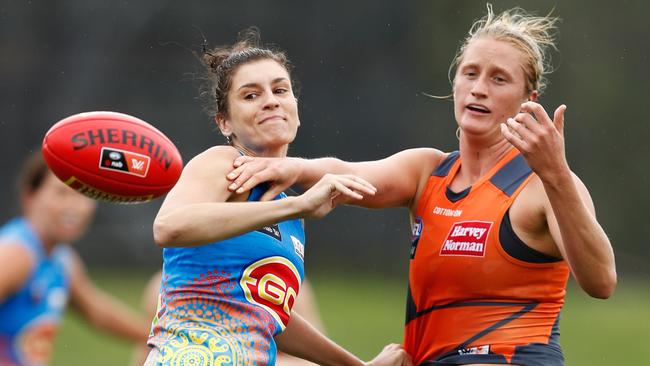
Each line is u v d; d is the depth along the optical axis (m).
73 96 80.88
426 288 17.23
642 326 55.50
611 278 15.41
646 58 83.62
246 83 16.05
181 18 82.56
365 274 77.19
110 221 76.50
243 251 15.36
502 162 16.88
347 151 82.88
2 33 80.75
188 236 14.05
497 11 86.50
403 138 83.25
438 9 87.31
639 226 80.00
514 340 16.47
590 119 82.44
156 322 15.66
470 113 16.89
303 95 83.38
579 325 56.16
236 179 15.11
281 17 84.56
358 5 86.00
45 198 22.59
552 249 16.36
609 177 81.00
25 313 22.56
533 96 17.17
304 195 14.24
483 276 16.58
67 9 81.88
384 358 17.47
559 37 84.06
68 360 41.28
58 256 23.39
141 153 14.47
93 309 25.33
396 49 86.38
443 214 17.06
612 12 84.12
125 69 81.69
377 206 17.44
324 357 17.25
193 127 79.69
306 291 23.66
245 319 15.20
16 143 79.38
